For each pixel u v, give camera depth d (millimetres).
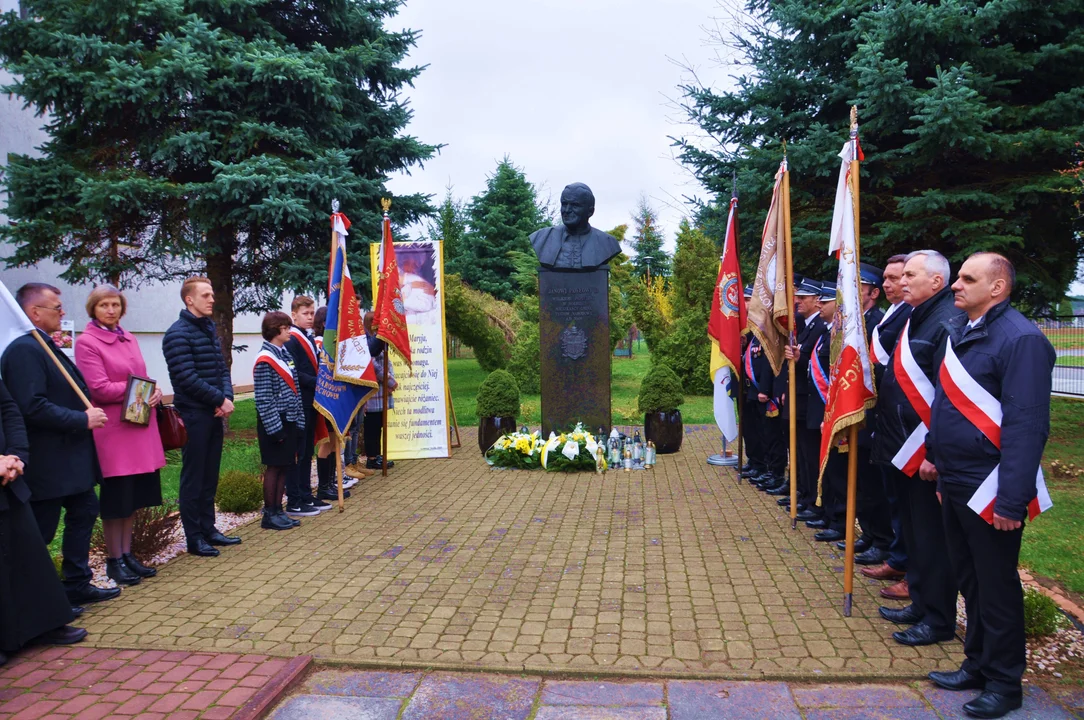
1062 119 9133
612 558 5199
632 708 3162
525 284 22828
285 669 3514
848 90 9852
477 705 3209
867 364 4035
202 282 5387
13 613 3654
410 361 8273
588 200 8844
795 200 10250
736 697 3248
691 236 16562
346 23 11414
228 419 12984
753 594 4469
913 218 9508
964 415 3129
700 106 10961
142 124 9953
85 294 13641
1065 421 11367
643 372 23094
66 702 3227
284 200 9539
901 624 4004
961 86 8500
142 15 9508
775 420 7047
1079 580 4688
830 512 5684
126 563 4875
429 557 5289
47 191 9633
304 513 6582
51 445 4195
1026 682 3348
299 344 6742
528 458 8477
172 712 3125
